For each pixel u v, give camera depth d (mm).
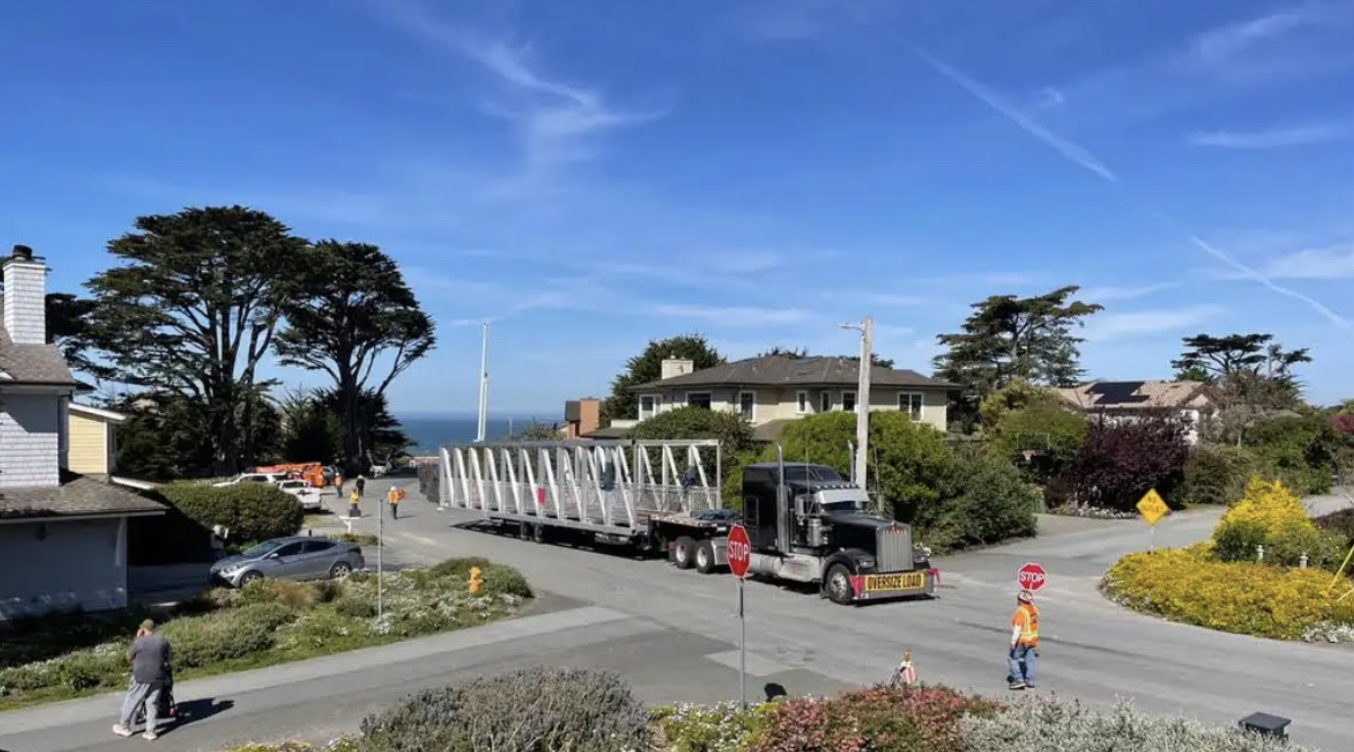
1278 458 50000
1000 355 72750
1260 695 14336
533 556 31703
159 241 58125
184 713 14539
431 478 46844
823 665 16547
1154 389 64188
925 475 30625
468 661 17500
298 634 19500
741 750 10992
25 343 23469
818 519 23734
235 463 61312
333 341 68938
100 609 22562
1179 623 20125
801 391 49094
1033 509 36594
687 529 28656
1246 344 86500
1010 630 19422
